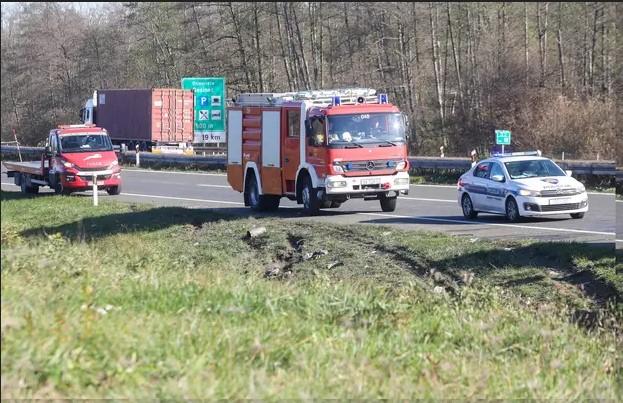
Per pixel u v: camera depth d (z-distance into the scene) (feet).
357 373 35.32
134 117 297.94
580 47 218.18
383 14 294.05
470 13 269.64
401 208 127.95
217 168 234.79
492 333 45.91
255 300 46.60
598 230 95.96
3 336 32.04
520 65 233.14
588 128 171.94
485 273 73.31
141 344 34.55
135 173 233.96
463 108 262.47
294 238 98.53
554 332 47.91
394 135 119.24
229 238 100.73
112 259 65.00
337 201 119.85
